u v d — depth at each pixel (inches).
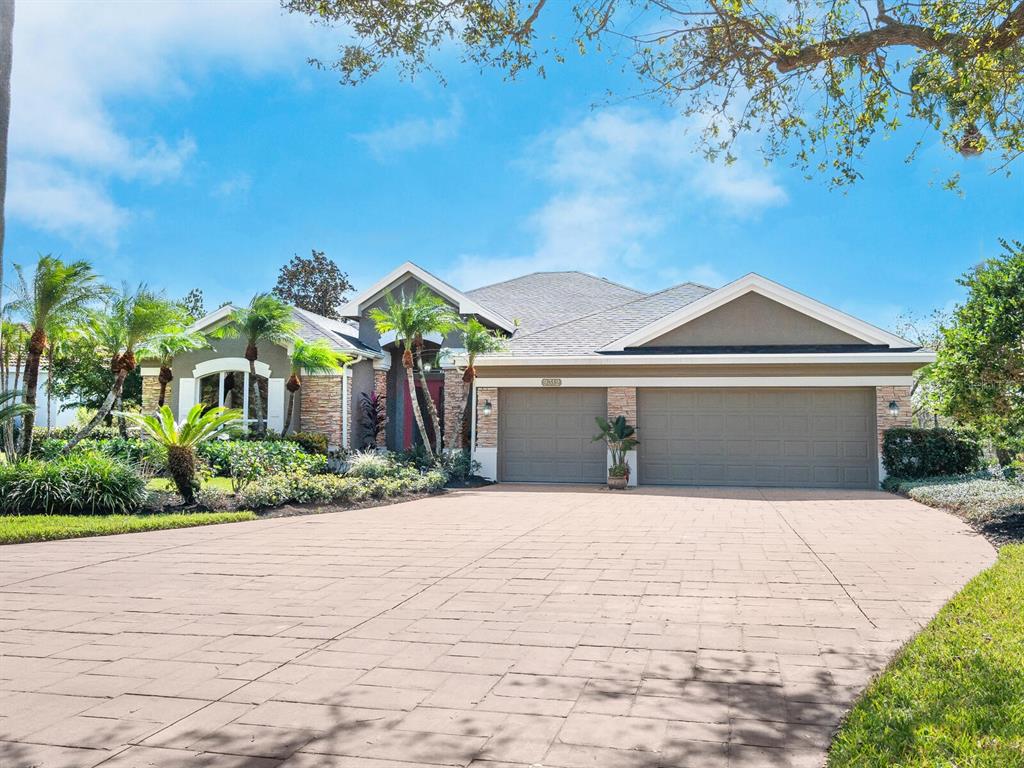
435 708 172.2
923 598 271.1
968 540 399.2
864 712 159.5
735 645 218.2
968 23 254.4
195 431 551.8
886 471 714.8
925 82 281.9
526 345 836.0
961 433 688.4
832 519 495.2
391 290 997.8
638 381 770.2
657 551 378.3
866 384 727.1
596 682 188.7
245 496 555.2
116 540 422.0
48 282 575.2
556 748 150.2
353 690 184.5
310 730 160.1
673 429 769.6
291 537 430.9
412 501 626.5
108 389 1175.0
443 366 872.9
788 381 740.7
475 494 682.2
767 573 320.5
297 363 873.5
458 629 238.8
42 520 470.6
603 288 1109.7
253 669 201.0
